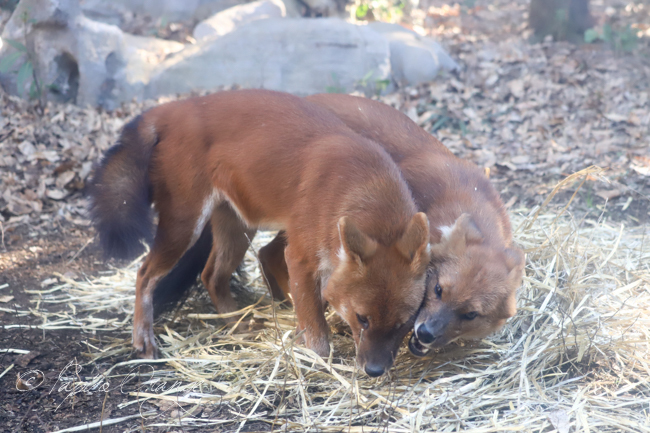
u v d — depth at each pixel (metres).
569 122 4.06
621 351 2.62
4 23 4.58
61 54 4.21
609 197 3.40
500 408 2.51
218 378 2.63
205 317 2.85
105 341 2.79
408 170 2.74
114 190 2.72
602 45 5.61
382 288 2.51
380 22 5.38
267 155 2.70
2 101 3.88
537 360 2.62
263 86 4.61
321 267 2.63
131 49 4.62
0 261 3.13
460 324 2.55
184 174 2.72
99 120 3.86
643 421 2.44
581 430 2.42
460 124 3.98
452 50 5.52
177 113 2.76
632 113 4.05
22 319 2.87
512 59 5.03
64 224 3.38
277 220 2.72
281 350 2.59
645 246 3.01
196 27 5.30
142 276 2.76
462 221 2.59
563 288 2.75
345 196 2.60
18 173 3.51
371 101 2.91
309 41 4.63
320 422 2.47
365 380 2.59
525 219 3.00
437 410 2.49
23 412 2.52
